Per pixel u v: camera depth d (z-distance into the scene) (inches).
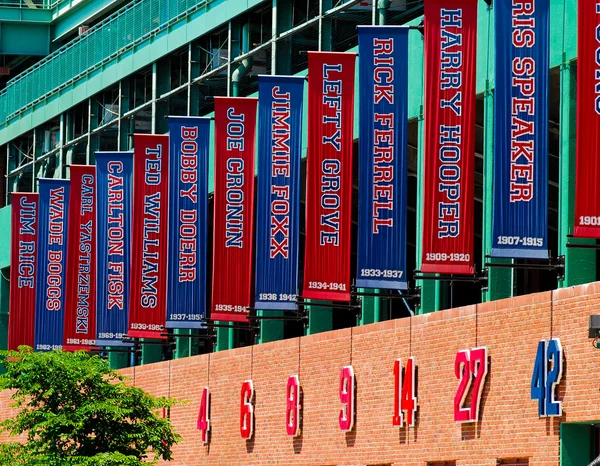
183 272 2874.0
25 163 4291.3
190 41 3297.2
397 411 2201.0
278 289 2551.7
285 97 2561.5
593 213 1844.2
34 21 4419.3
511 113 1973.4
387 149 2265.0
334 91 2374.5
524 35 1977.1
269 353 2650.1
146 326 3058.6
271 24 3031.5
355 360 2356.1
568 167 2076.8
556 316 1840.6
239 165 2721.5
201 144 2891.2
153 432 2416.3
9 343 3782.0
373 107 2268.7
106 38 3722.9
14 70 4822.8
